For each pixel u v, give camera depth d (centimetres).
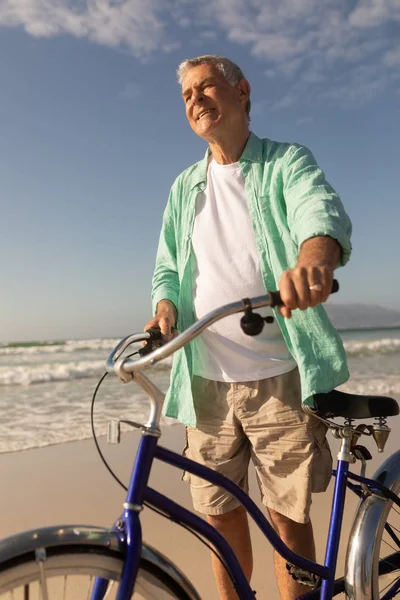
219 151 198
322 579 158
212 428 199
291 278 115
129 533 125
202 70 193
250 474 421
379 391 831
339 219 140
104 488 402
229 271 189
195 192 202
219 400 197
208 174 202
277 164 185
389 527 188
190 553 293
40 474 431
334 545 160
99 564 123
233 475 200
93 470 443
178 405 201
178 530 322
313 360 174
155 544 302
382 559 184
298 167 175
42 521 343
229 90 194
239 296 187
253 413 192
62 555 120
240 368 190
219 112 192
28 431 580
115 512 360
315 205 149
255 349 188
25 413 694
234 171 195
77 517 350
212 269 192
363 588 168
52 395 854
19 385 1001
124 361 128
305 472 186
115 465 457
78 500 378
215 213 196
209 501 198
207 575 271
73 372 1132
